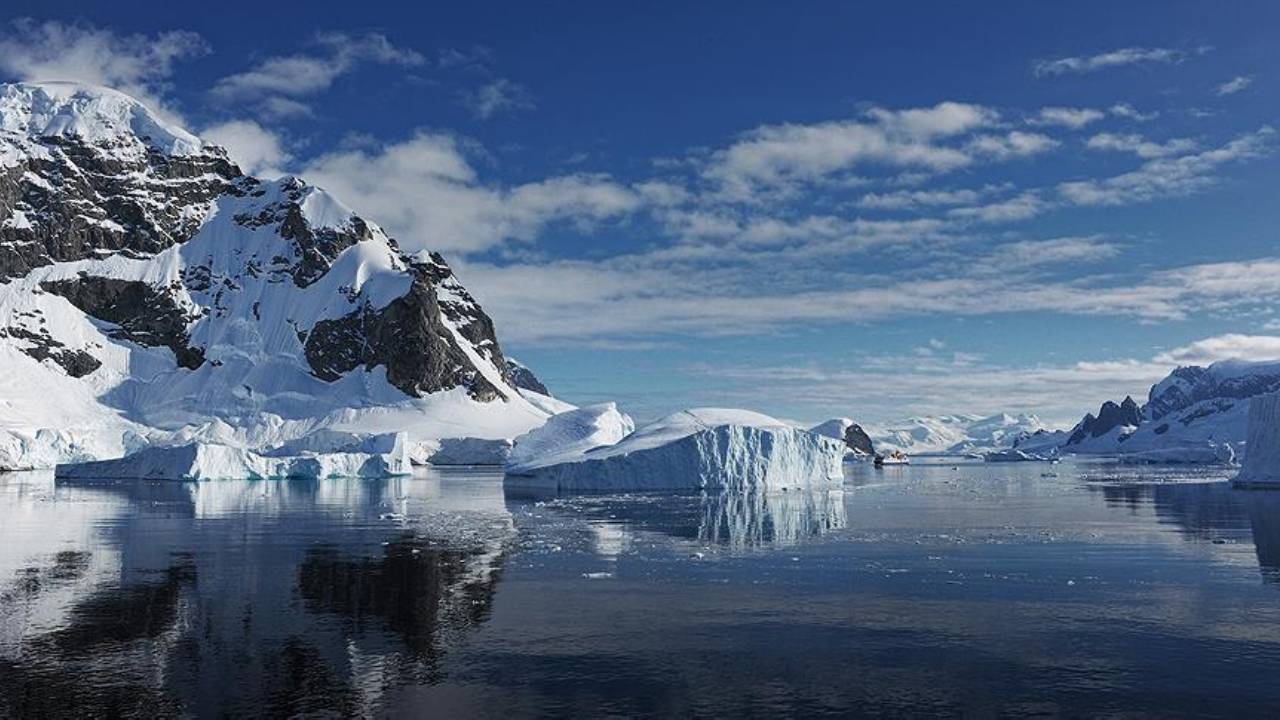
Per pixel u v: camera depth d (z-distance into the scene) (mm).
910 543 49688
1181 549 46938
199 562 43344
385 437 168250
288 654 26172
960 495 94375
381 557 44906
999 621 30203
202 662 25375
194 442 133875
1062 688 23188
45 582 37688
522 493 95875
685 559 43844
